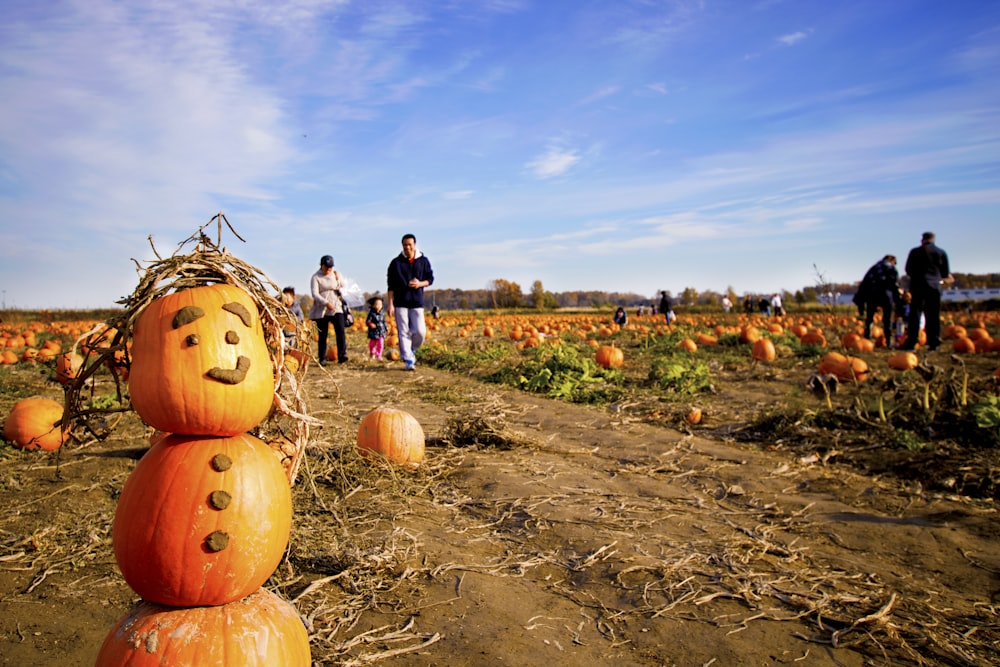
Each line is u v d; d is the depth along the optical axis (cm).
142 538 248
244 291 283
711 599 367
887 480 593
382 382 1175
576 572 401
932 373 760
